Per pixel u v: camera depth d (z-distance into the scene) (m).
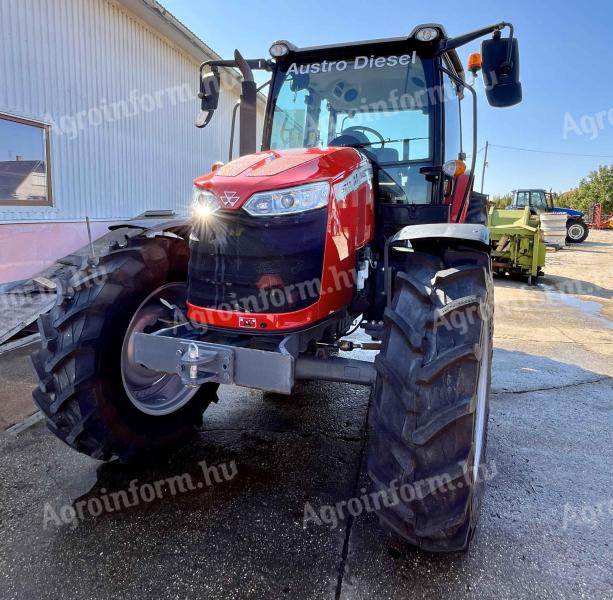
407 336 1.66
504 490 2.21
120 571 1.68
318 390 3.46
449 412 1.54
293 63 2.97
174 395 2.56
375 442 1.65
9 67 5.73
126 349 2.28
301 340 1.95
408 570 1.70
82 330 2.08
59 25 6.39
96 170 7.25
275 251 1.84
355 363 1.99
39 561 1.72
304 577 1.66
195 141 9.77
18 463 2.39
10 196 5.95
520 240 8.70
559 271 10.65
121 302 2.20
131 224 2.49
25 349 4.17
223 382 1.85
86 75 6.92
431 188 2.68
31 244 6.22
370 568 1.70
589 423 2.99
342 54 2.83
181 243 2.53
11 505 2.05
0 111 5.65
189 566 1.71
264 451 2.56
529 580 1.66
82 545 1.81
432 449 1.57
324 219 1.90
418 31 2.57
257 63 3.02
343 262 2.03
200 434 2.74
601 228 27.31
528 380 3.79
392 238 2.00
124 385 2.24
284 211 1.84
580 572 1.70
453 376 1.60
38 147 6.25
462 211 2.95
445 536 1.62
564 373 3.98
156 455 2.43
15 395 3.20
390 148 2.74
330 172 1.97
